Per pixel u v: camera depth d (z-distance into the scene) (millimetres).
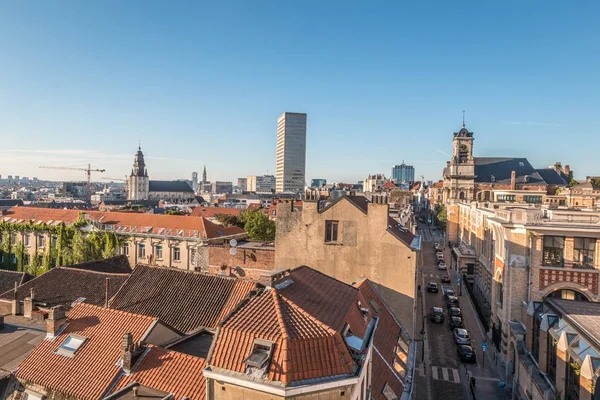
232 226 80312
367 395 18469
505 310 36625
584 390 21547
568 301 31109
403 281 31000
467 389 35625
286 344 14648
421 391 35062
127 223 75938
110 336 21703
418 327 49125
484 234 58000
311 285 20844
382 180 179500
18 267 79375
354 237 32094
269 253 41031
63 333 22578
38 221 81312
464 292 65812
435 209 161250
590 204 87938
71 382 19750
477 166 135000
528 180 128375
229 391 14797
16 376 20844
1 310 34156
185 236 68688
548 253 33812
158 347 20438
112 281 39344
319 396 14414
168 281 33031
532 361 30750
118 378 19328
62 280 40562
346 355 15570
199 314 29438
